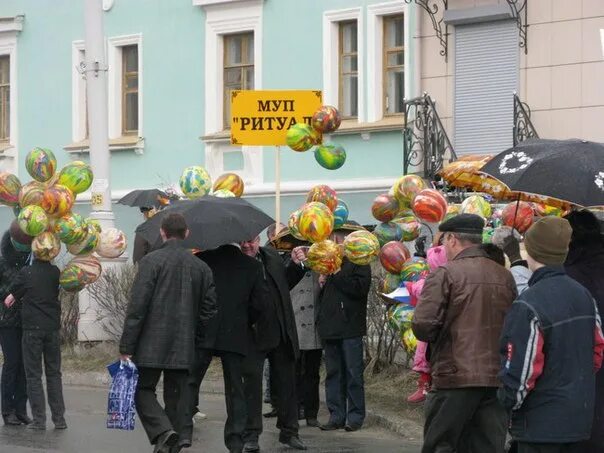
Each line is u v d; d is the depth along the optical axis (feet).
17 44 118.52
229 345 50.21
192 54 107.96
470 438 41.42
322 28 100.89
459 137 94.07
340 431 58.59
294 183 101.86
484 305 40.16
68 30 115.44
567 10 89.40
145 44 110.63
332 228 52.80
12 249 59.06
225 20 105.91
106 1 112.68
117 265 82.64
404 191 54.44
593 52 88.48
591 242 37.45
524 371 33.65
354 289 57.26
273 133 63.98
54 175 59.67
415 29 95.76
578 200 38.24
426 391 48.24
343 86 100.83
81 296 81.82
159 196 71.97
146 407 48.19
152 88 110.22
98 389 75.25
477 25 93.15
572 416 33.71
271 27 103.60
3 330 59.57
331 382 58.85
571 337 33.86
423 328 40.16
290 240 59.36
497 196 50.44
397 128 96.43
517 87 91.50
